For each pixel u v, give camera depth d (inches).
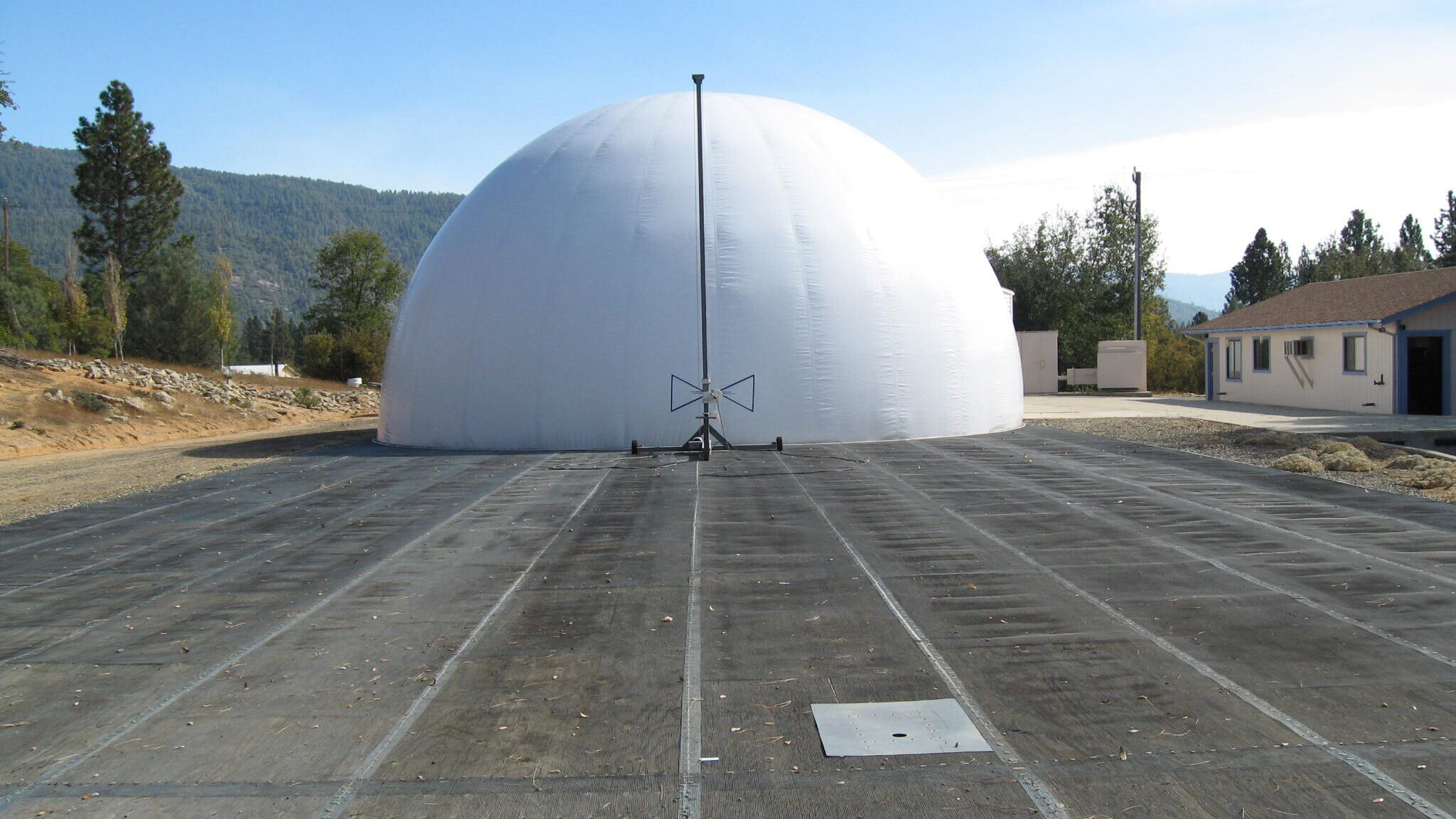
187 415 1183.6
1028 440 714.8
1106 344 1445.6
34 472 720.3
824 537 376.2
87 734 201.8
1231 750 181.8
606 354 701.9
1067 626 258.4
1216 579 302.4
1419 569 307.3
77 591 322.0
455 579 323.0
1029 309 2031.3
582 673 230.2
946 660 233.5
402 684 225.9
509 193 787.4
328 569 342.3
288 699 218.2
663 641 252.7
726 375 697.6
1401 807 159.8
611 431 698.8
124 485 594.2
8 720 210.4
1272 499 438.3
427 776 178.5
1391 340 903.7
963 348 767.1
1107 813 159.6
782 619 270.4
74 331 1923.0
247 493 528.1
